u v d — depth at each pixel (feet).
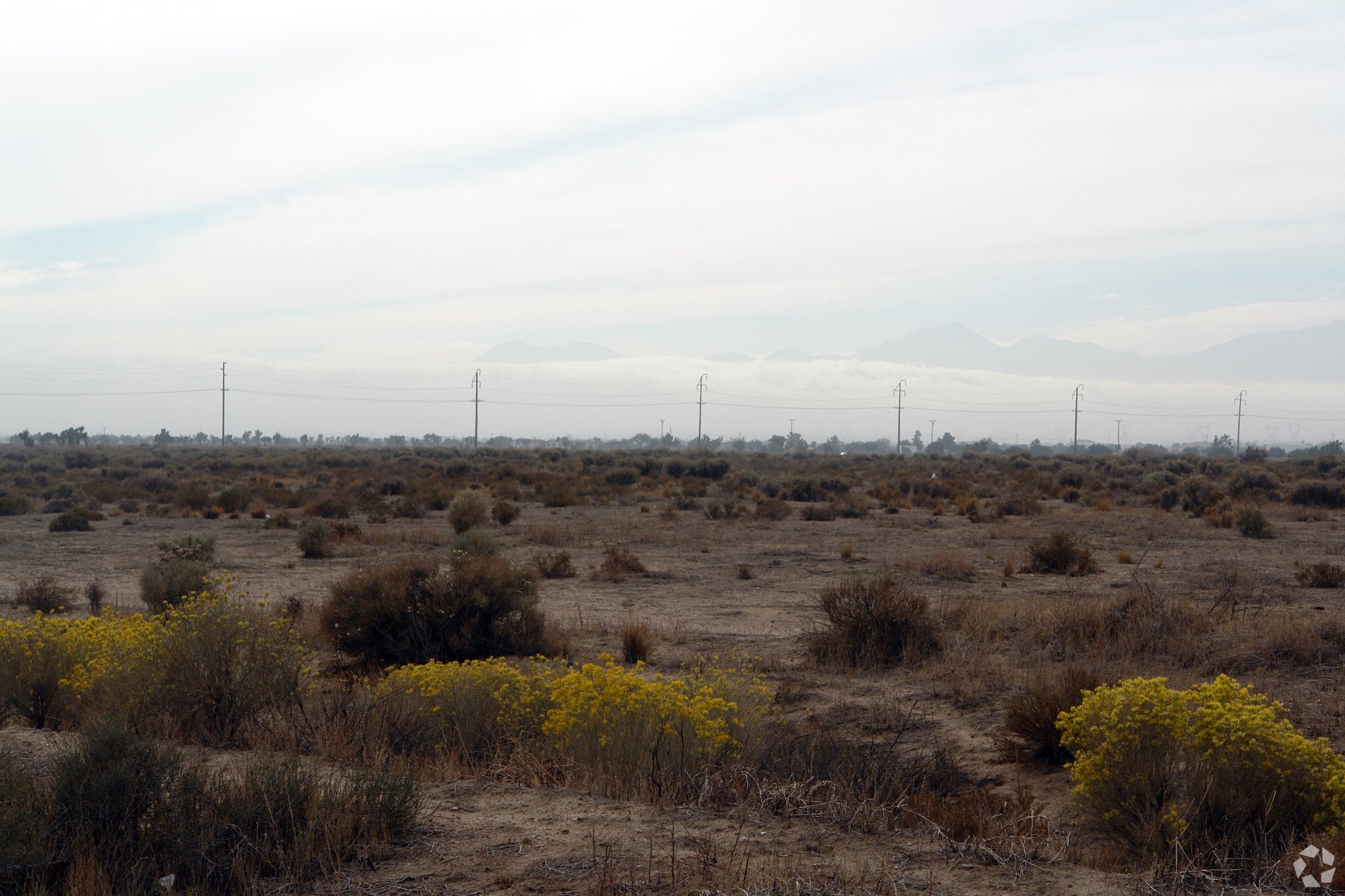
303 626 48.52
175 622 31.81
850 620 45.88
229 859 16.48
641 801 21.84
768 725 29.66
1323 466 274.98
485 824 19.84
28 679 29.76
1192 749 20.10
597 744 24.86
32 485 197.36
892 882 16.28
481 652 44.04
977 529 116.26
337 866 17.01
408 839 18.81
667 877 16.44
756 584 72.43
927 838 19.20
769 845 18.60
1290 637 40.14
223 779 19.40
